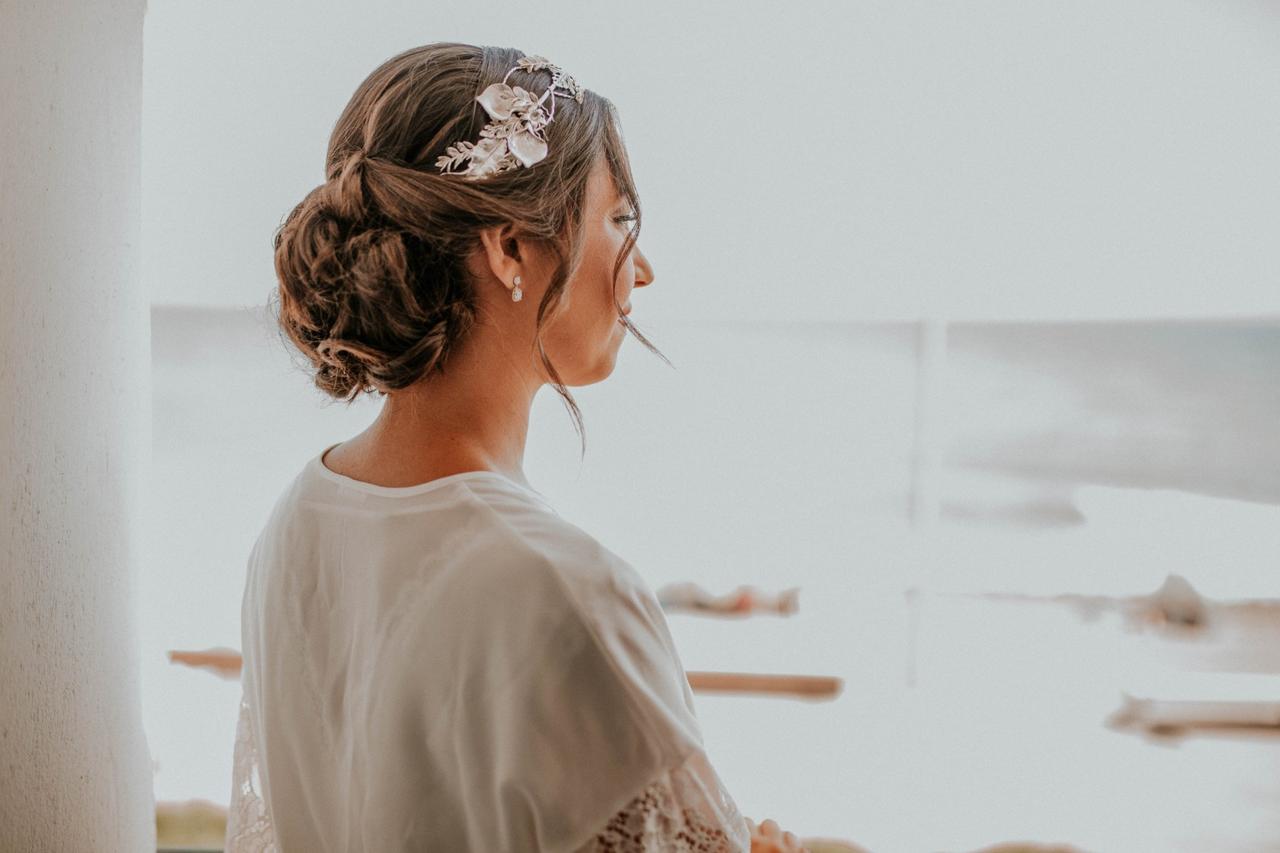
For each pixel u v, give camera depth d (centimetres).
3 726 73
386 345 61
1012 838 201
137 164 96
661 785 55
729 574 200
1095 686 198
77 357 83
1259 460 187
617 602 57
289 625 66
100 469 89
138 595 100
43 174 76
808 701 201
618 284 71
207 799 193
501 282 64
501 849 55
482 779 56
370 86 65
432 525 60
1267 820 196
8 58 70
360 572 62
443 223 60
